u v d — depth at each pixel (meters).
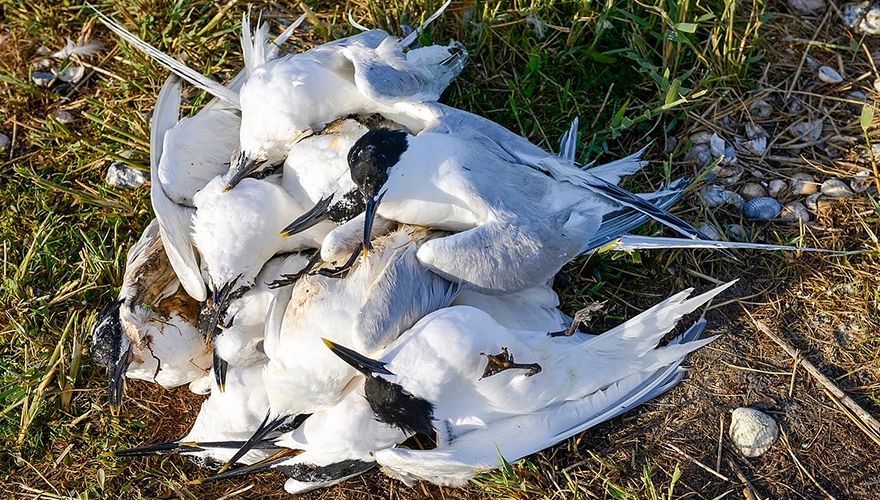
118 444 1.49
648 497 1.41
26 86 1.66
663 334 1.41
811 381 1.46
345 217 1.43
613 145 1.59
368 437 1.39
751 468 1.42
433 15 1.58
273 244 1.45
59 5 1.71
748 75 1.62
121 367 1.46
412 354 1.36
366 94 1.43
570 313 1.51
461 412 1.38
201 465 1.46
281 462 1.43
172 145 1.48
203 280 1.44
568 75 1.62
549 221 1.42
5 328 1.54
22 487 1.48
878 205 1.51
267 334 1.42
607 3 1.58
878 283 1.49
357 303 1.40
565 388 1.40
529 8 1.60
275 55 1.55
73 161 1.63
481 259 1.39
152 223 1.51
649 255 1.53
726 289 1.51
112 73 1.67
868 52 1.62
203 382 1.50
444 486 1.44
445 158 1.41
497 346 1.37
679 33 1.57
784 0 1.66
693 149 1.58
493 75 1.61
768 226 1.54
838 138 1.58
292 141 1.47
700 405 1.45
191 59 1.65
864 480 1.41
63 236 1.58
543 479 1.43
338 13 1.67
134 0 1.68
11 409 1.50
